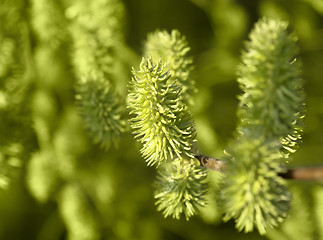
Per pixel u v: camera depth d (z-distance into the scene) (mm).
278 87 207
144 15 529
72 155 422
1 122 401
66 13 384
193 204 227
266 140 200
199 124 435
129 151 456
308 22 537
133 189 477
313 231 427
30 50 430
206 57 528
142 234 467
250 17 582
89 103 265
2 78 411
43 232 483
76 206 420
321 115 523
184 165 224
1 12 417
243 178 192
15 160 404
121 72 399
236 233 479
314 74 552
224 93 526
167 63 252
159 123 213
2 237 481
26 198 478
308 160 500
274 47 208
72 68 414
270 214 199
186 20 564
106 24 378
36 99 420
